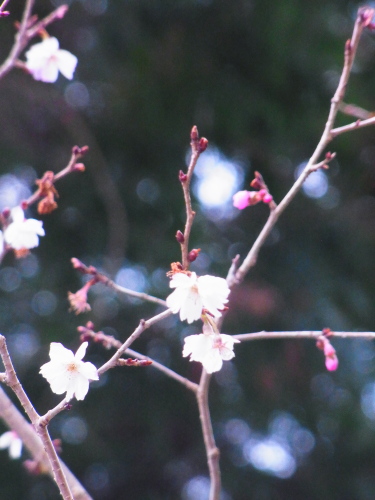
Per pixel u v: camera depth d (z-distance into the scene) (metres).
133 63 8.10
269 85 8.26
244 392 8.38
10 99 8.30
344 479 8.80
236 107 8.16
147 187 8.55
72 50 8.23
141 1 8.00
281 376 8.31
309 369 8.28
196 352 2.16
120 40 8.16
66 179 8.20
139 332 2.15
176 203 8.11
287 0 7.80
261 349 8.26
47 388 7.70
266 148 8.39
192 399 8.45
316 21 7.86
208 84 8.21
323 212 8.83
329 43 7.93
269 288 8.27
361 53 8.34
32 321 7.82
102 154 8.59
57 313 7.70
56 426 7.86
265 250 8.65
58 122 8.51
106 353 8.02
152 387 8.45
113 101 8.24
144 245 7.95
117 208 7.96
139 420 8.50
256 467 8.77
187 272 2.12
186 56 8.21
